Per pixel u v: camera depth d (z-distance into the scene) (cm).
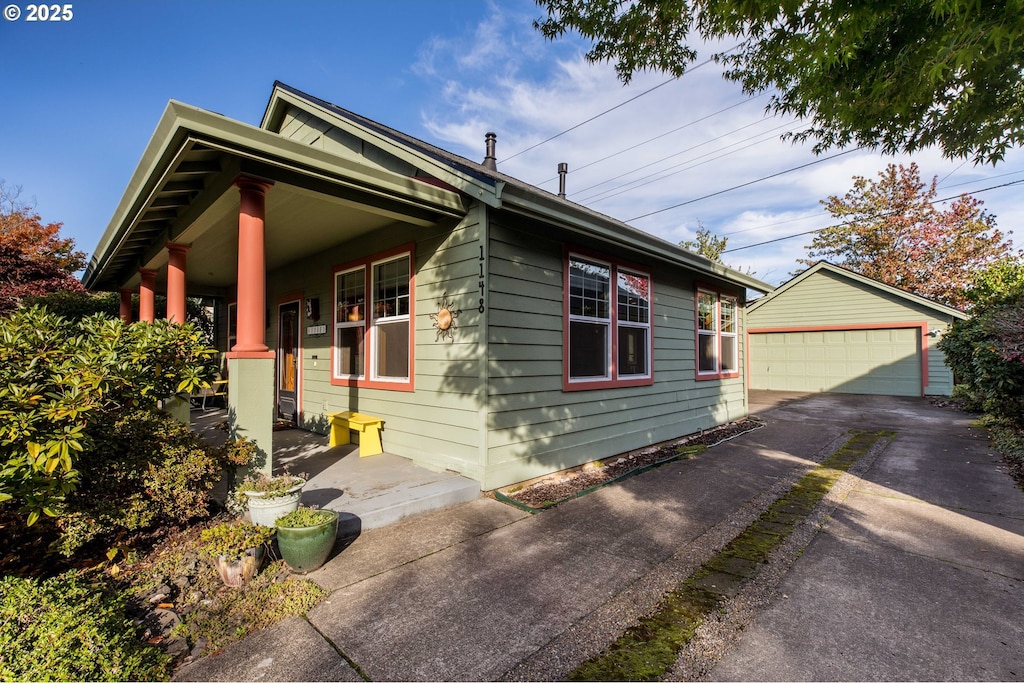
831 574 291
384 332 568
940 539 343
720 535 355
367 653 212
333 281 652
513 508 409
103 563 280
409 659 208
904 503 423
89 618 192
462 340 455
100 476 278
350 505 369
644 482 499
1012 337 611
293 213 479
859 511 404
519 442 470
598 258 583
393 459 519
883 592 268
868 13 271
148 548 299
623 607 254
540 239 499
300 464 496
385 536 346
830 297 1502
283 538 280
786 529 366
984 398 838
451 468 465
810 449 663
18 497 233
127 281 801
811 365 1539
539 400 495
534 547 331
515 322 467
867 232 2012
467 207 452
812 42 312
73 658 173
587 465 557
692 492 464
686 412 773
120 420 295
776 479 509
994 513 394
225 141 304
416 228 511
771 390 1611
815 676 197
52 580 216
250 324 354
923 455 612
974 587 272
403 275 537
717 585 278
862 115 403
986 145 402
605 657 211
